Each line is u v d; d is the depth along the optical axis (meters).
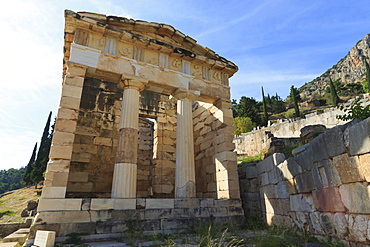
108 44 13.70
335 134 7.16
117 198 11.20
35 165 47.62
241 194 16.08
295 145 17.84
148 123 22.48
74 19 12.69
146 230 10.67
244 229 12.72
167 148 20.11
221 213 13.21
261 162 13.88
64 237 9.19
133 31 15.09
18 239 10.55
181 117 14.91
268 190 12.76
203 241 8.51
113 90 18.98
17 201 37.50
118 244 8.42
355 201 6.37
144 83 13.96
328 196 7.57
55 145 10.76
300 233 9.28
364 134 5.98
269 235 9.23
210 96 16.41
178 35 15.92
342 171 6.88
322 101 79.88
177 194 13.41
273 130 35.28
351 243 6.52
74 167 16.16
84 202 10.27
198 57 16.14
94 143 17.22
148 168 21.06
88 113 17.62
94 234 9.70
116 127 18.28
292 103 87.12
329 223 7.53
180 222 11.62
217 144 16.45
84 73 12.50
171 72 15.20
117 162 12.15
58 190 10.12
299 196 9.54
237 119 48.69
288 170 10.50
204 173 17.47
